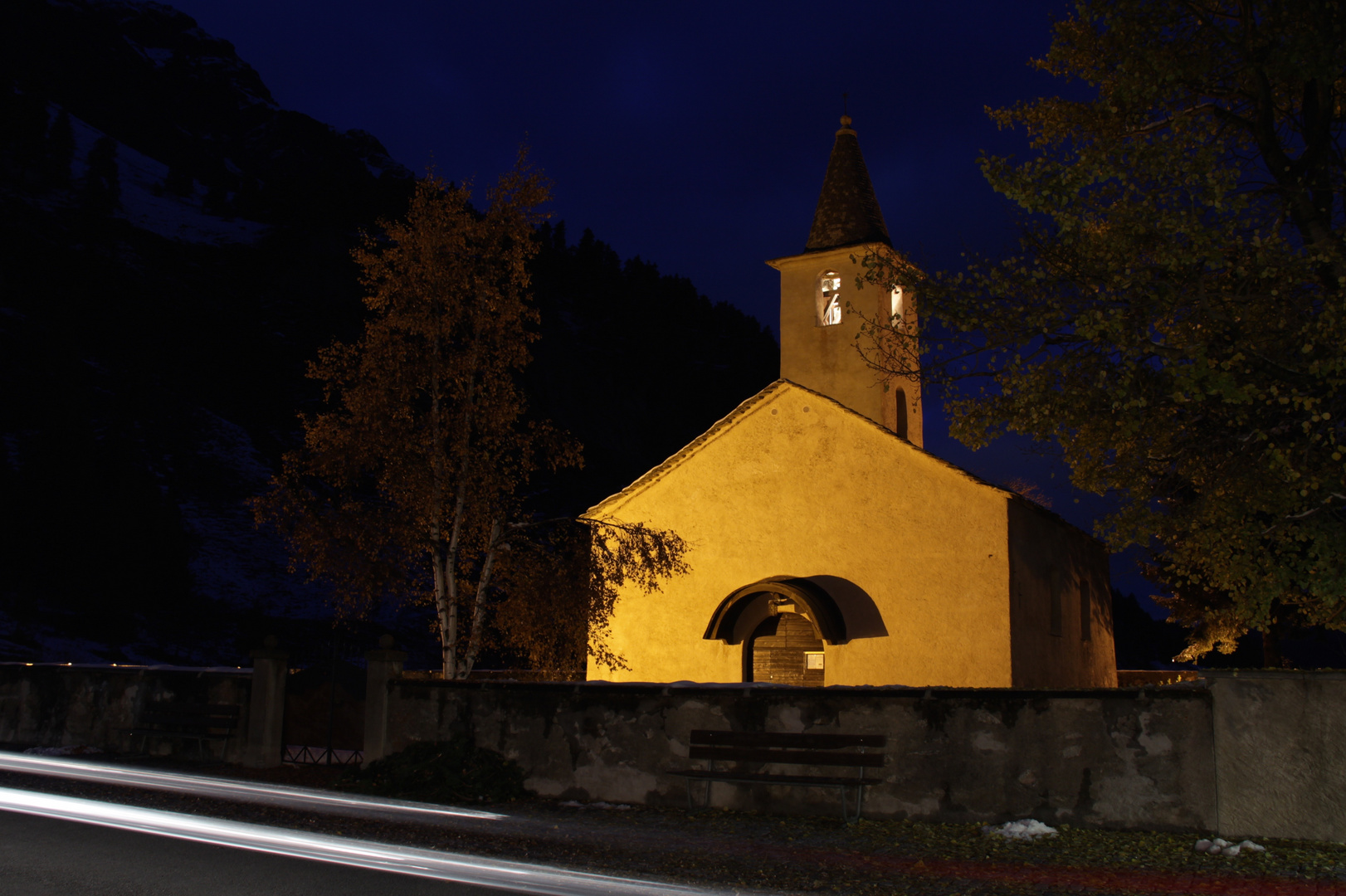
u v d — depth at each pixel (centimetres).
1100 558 2730
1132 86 1220
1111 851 837
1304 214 1196
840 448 2127
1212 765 898
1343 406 1145
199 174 18438
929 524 1995
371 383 1634
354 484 1642
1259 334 1171
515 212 1752
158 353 8600
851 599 2044
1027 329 1233
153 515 5400
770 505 2186
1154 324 1208
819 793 1040
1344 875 739
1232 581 1282
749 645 2167
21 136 11881
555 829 954
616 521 2380
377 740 1285
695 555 2253
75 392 6825
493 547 1708
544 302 14188
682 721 1114
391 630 5622
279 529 1562
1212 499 1233
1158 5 1209
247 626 5138
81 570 4884
